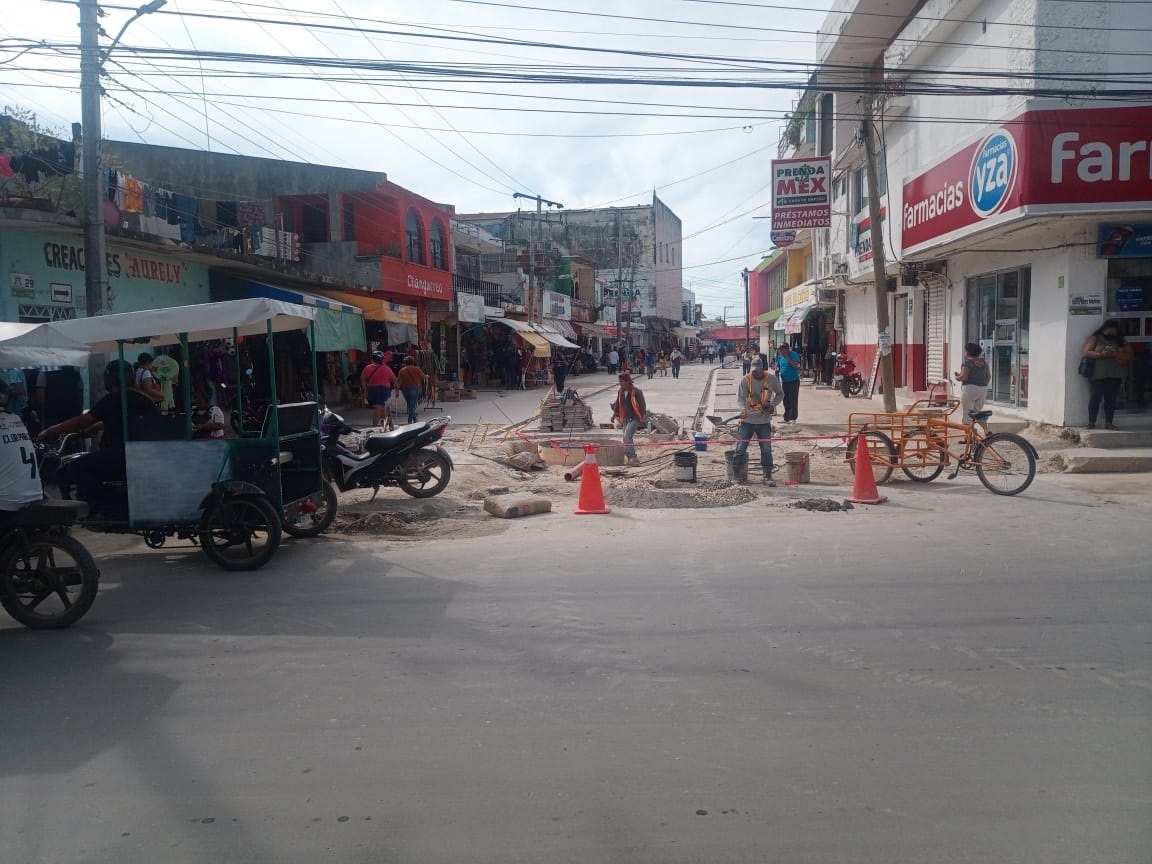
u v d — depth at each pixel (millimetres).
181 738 4359
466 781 3855
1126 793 3672
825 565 7426
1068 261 13609
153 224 16469
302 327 9516
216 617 6375
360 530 9484
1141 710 4492
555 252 52000
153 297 16359
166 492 7840
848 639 5586
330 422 10484
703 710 4559
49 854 3377
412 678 5078
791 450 14562
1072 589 6574
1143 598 6344
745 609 6246
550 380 39469
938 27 17141
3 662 5535
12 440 6207
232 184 22953
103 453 8086
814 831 3416
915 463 11523
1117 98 12758
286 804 3695
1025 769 3887
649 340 77375
